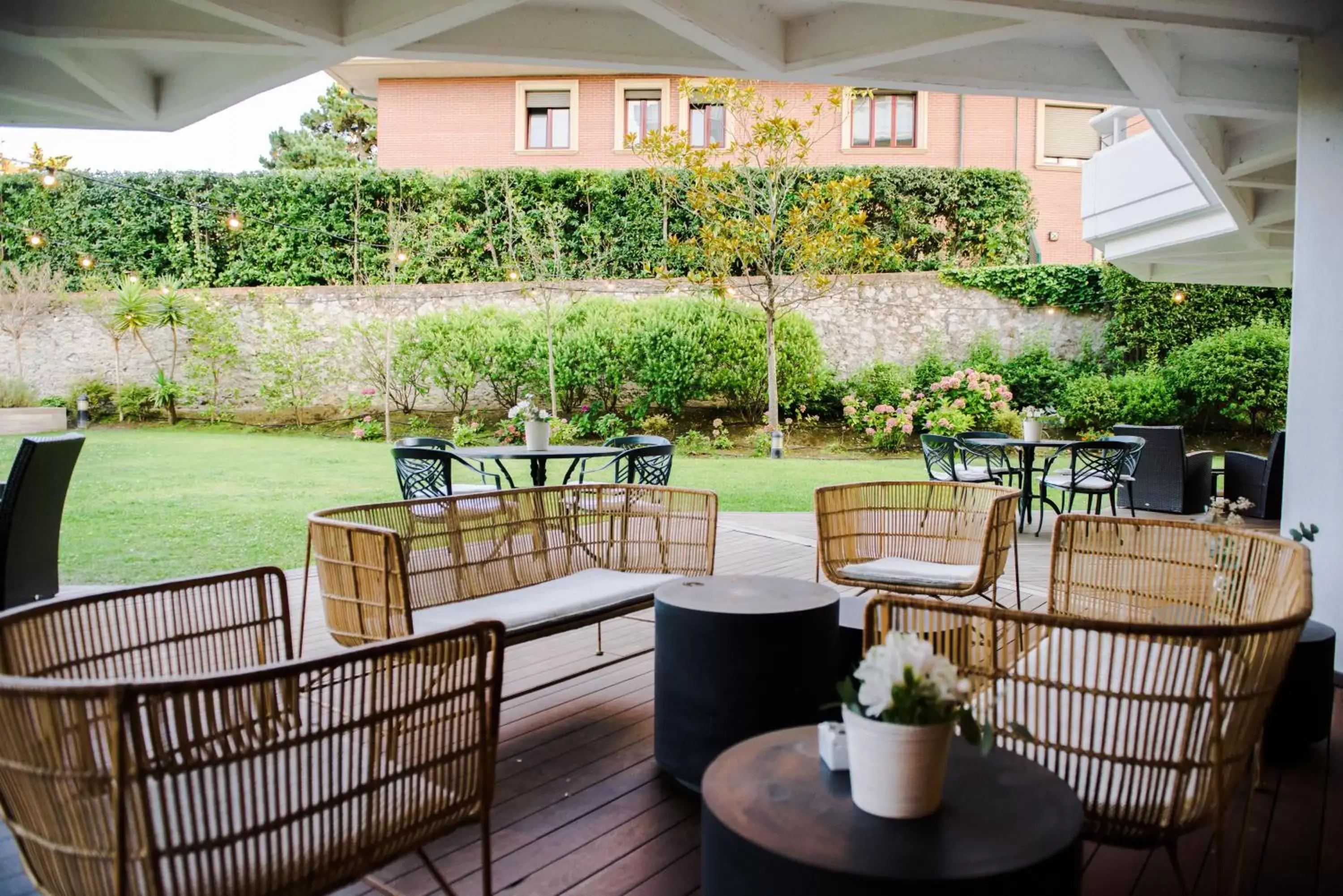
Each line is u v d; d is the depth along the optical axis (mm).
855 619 2828
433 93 15977
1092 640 2271
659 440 6574
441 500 3025
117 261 13867
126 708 1153
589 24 3912
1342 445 3396
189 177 13906
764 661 2201
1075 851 1225
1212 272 10195
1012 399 12219
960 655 1733
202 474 8828
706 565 3355
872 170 14062
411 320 12883
